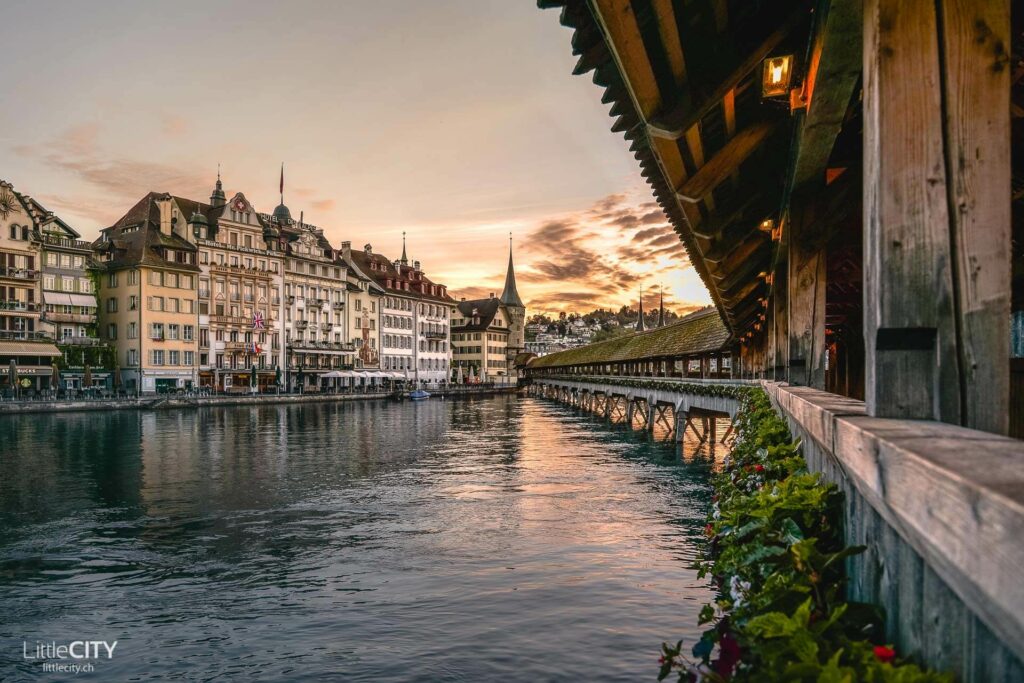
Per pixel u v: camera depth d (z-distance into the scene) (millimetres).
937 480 1308
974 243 2279
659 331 51625
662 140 5086
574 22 4391
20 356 57375
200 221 70625
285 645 8531
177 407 59188
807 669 1676
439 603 9820
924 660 1778
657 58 4289
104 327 68000
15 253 57938
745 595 2910
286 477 21594
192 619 9508
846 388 23938
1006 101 2262
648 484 19984
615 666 7598
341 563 11984
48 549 13125
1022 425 8906
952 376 2283
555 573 11109
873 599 2328
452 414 57250
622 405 53438
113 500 17953
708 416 33469
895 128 2318
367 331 93312
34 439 33688
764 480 4695
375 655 8125
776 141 7355
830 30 3521
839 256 12195
